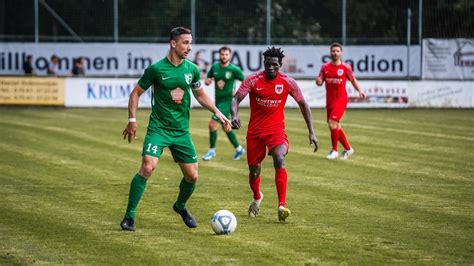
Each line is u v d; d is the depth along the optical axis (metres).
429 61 51.16
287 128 38.00
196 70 16.28
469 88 49.53
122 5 54.44
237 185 22.27
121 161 26.95
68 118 42.47
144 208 18.77
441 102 49.66
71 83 49.38
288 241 15.22
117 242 15.12
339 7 54.47
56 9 55.69
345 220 17.31
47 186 21.88
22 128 37.25
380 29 53.88
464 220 17.36
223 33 54.34
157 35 54.31
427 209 18.66
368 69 52.53
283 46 52.66
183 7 54.34
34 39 54.78
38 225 16.72
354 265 13.41
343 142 27.84
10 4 57.75
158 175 24.05
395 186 22.08
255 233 15.97
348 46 52.44
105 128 37.50
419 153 29.33
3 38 55.50
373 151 29.91
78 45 53.16
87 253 14.24
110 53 53.28
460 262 13.66
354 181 22.97
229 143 32.81
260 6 54.75
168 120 16.16
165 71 15.94
